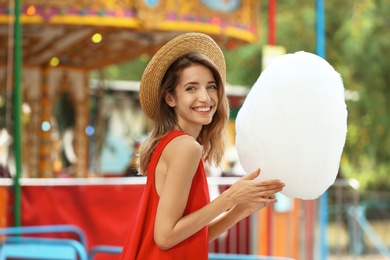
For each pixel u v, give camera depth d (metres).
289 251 9.48
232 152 16.20
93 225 8.84
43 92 15.59
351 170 23.00
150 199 3.26
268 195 3.12
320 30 10.74
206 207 3.15
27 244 8.07
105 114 18.19
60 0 10.53
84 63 15.84
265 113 3.06
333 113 3.05
